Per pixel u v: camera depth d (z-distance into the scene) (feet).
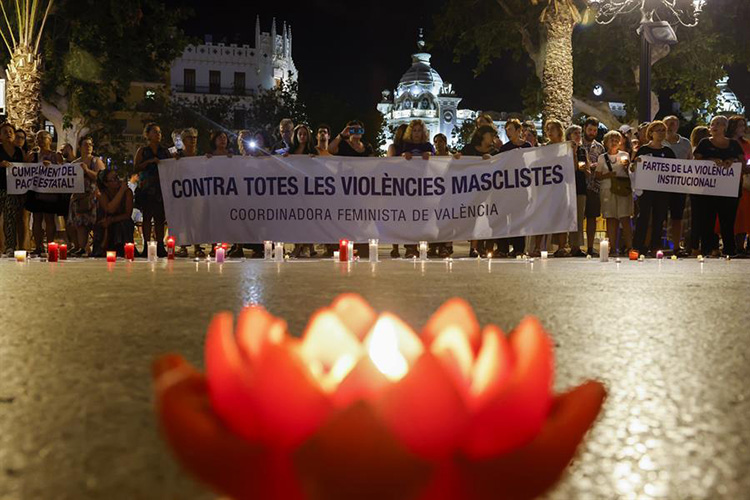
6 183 39.27
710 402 6.43
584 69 107.04
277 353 2.54
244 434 2.57
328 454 2.43
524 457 2.59
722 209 37.73
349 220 38.58
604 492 4.09
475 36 93.09
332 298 16.30
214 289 18.71
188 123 166.20
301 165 38.47
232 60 238.27
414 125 39.55
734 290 18.56
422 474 2.45
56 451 4.88
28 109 62.95
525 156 37.86
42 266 29.60
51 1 64.54
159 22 90.89
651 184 37.60
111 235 38.83
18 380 7.42
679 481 4.27
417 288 19.17
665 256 38.50
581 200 38.75
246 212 38.55
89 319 12.56
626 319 12.67
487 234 38.22
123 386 7.11
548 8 67.36
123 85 95.96
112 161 124.16
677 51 99.91
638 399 6.54
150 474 4.37
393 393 2.44
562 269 27.61
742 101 127.95
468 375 2.65
